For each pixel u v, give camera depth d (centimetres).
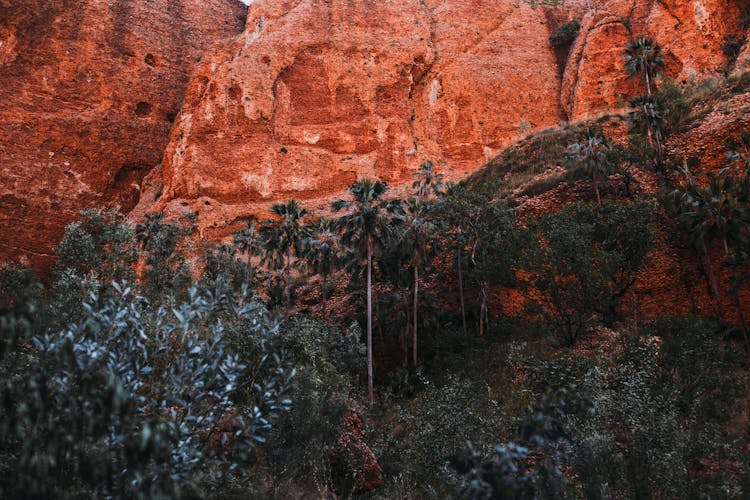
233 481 629
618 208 2116
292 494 742
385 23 6338
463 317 2430
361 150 5588
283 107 5756
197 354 503
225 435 510
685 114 2947
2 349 403
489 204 2586
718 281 2086
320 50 6081
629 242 2095
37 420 377
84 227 2542
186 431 467
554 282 1848
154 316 579
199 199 5128
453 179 5228
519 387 1475
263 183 5272
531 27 6556
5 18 6159
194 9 7844
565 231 1895
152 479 404
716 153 2439
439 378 2044
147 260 2652
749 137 2130
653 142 2886
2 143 5772
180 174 5412
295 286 3581
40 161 5909
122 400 387
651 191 2514
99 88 6550
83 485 397
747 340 1736
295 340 1306
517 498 486
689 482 704
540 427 557
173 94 7012
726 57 4531
